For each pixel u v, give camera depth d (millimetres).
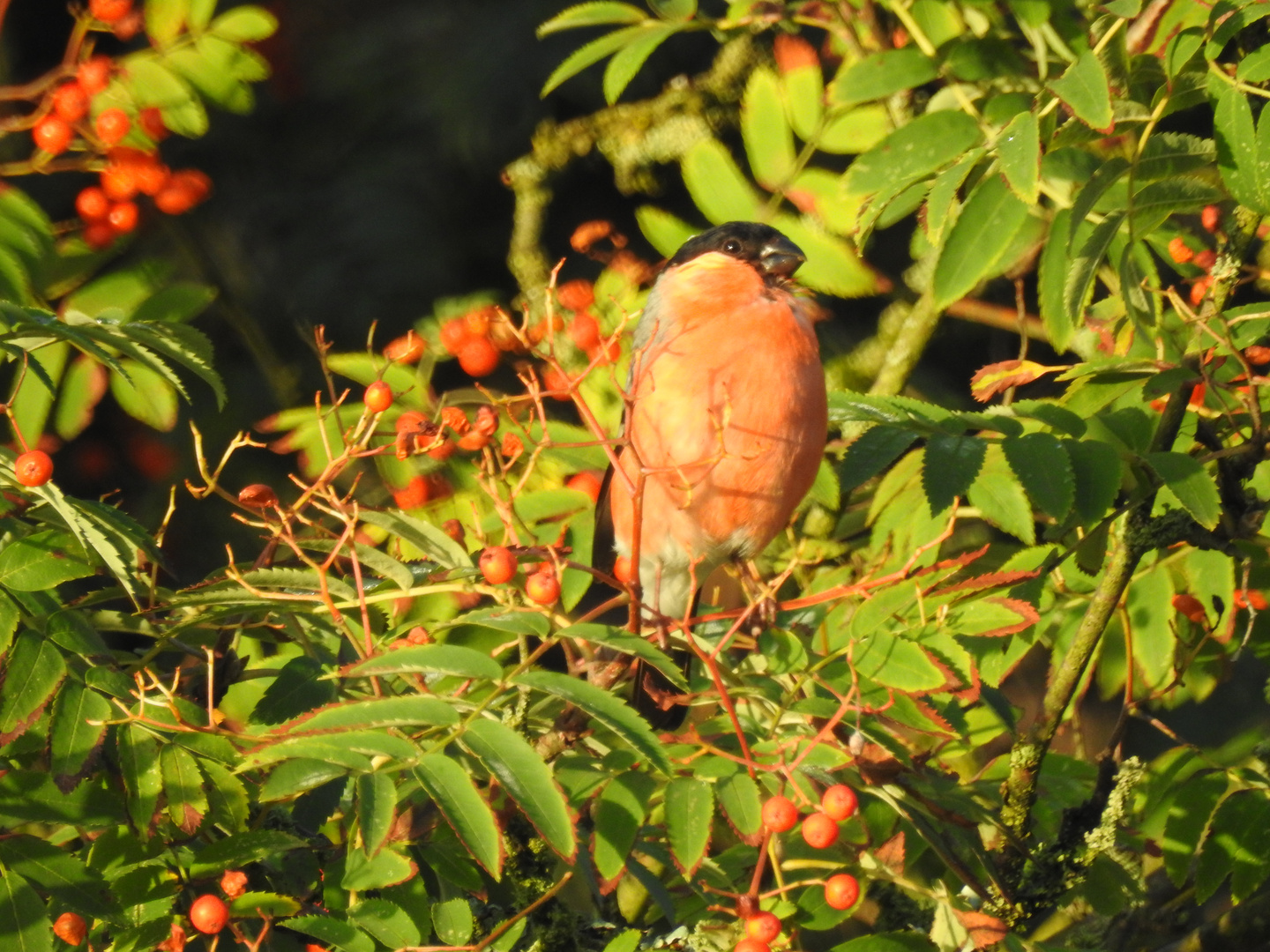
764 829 4352
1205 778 5703
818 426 7098
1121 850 6207
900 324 8703
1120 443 5461
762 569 8344
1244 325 5699
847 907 4543
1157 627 6445
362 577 5340
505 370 10102
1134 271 5941
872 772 4750
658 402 6945
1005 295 9930
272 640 6059
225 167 11578
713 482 6988
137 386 6680
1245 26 5078
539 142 8914
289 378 10703
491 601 5980
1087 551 5688
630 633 4164
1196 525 5547
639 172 9273
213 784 4523
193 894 4582
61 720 4340
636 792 4363
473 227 11555
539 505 6684
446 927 4531
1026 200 5008
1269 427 5570
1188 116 8859
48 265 6539
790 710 4676
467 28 11914
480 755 3727
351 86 11945
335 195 11562
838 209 7215
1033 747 5684
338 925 4316
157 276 6684
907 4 6598
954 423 5461
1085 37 6227
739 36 8508
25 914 4199
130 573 4832
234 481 10766
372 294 11273
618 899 5602
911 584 4965
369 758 3912
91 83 6848
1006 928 4930
